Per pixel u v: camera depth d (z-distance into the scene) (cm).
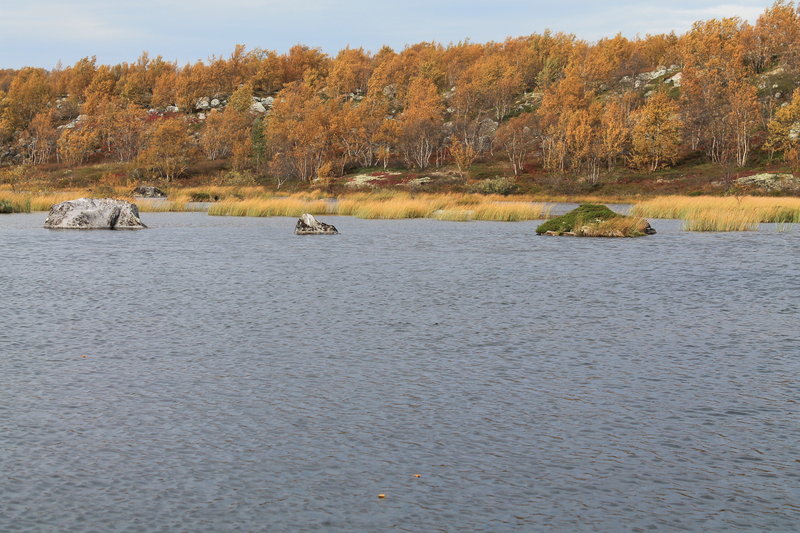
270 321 1527
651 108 11619
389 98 19225
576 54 18312
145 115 18075
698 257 2702
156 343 1316
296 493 705
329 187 11850
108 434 859
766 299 1795
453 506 679
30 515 659
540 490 712
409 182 11838
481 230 4138
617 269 2378
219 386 1051
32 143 16725
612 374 1116
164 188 10712
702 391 1030
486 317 1576
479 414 931
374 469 762
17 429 873
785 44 14875
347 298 1825
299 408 954
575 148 11669
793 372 1126
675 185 10088
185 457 792
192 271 2344
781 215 4638
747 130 11294
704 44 15275
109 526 639
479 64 19238
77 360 1191
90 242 3306
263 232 3994
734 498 696
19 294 1856
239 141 15488
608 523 647
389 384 1063
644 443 834
